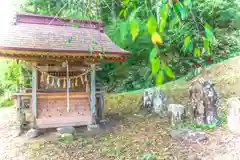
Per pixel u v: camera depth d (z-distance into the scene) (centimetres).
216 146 577
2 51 650
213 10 1169
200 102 732
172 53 1145
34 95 783
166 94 1079
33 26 780
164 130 750
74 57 746
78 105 859
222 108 809
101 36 860
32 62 773
